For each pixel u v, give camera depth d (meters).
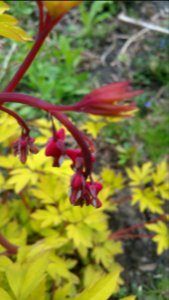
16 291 0.23
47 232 0.38
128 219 0.48
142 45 0.68
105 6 0.73
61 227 0.39
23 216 0.41
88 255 0.42
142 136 0.56
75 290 0.37
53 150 0.19
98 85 0.62
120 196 0.50
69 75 0.61
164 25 0.71
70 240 0.39
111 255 0.39
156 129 0.56
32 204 0.42
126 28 0.71
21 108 0.56
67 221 0.37
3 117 0.27
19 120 0.20
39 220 0.39
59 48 0.65
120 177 0.42
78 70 0.65
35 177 0.34
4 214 0.32
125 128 0.57
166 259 0.45
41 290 0.24
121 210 0.49
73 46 0.67
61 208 0.36
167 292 0.42
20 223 0.41
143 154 0.55
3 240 0.31
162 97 0.61
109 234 0.40
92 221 0.36
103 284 0.22
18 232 0.36
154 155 0.54
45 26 0.18
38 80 0.59
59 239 0.34
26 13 0.69
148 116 0.58
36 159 0.30
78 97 0.60
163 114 0.59
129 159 0.54
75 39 0.68
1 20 0.22
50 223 0.35
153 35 0.70
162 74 0.64
